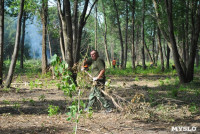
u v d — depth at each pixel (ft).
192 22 49.34
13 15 70.59
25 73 72.95
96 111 21.97
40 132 15.49
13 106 23.71
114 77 64.34
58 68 13.12
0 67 38.81
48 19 71.92
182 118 19.49
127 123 18.02
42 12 63.41
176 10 55.83
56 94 33.22
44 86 41.29
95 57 21.12
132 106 19.21
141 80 55.77
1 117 19.63
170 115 19.92
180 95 32.40
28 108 23.52
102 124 17.65
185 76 47.60
